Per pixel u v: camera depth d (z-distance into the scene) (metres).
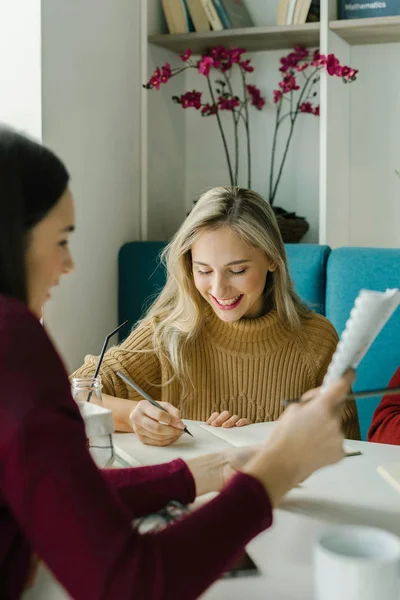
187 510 1.02
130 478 1.08
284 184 2.99
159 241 2.86
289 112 2.96
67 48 2.53
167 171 3.06
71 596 0.66
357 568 0.68
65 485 0.64
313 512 1.05
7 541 0.71
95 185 2.71
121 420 1.52
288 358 1.84
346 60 2.81
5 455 0.65
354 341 0.90
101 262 2.78
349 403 1.74
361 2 2.62
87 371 1.77
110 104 2.76
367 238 2.89
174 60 3.07
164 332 1.83
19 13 2.43
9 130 0.77
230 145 3.09
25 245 0.76
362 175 2.87
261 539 0.95
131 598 0.65
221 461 1.11
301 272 2.48
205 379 1.85
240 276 1.74
